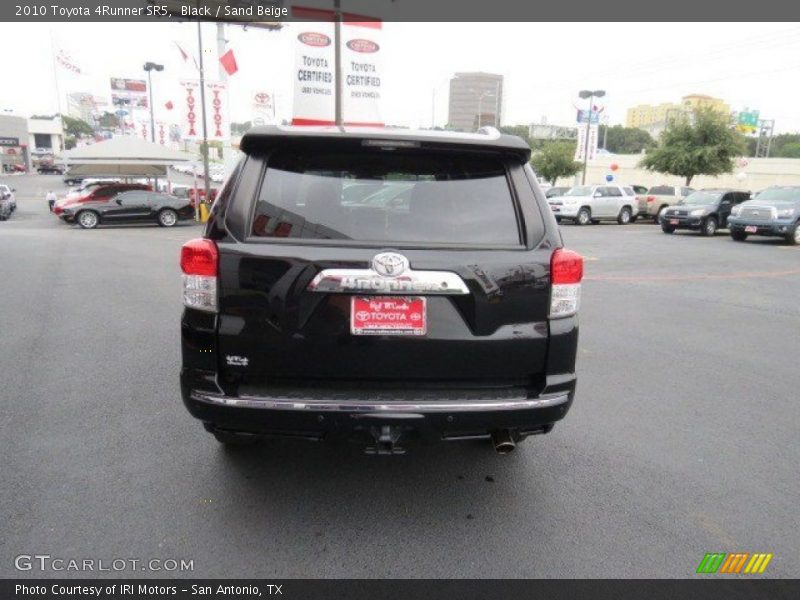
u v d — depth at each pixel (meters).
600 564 2.74
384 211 2.83
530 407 2.79
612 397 4.89
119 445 3.81
